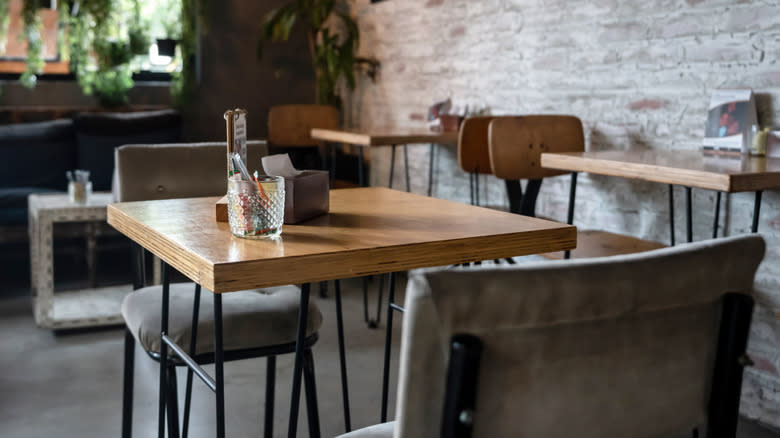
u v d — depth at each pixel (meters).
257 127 5.71
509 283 0.69
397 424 0.72
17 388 2.69
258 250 1.11
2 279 4.28
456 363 0.68
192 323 1.70
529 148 2.96
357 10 5.23
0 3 4.89
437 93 4.41
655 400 0.82
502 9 3.82
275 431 2.38
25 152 4.65
